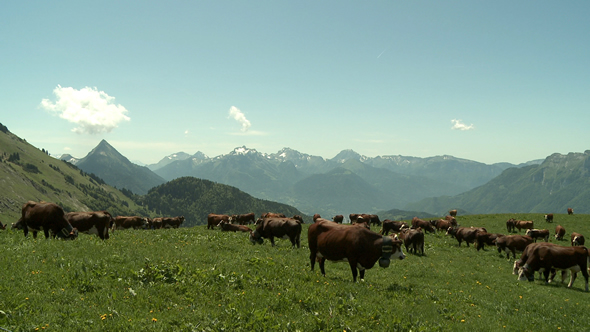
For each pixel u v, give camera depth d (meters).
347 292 13.32
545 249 22.39
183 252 18.98
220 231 39.94
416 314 11.84
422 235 32.50
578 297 19.12
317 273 16.59
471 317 12.68
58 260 13.49
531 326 12.57
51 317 8.62
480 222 62.53
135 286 11.49
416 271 22.61
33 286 10.45
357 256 15.25
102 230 23.00
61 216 19.75
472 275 23.36
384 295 13.84
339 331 9.36
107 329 8.39
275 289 12.67
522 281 22.91
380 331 9.93
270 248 25.42
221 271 13.91
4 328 7.73
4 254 13.72
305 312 10.66
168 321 9.05
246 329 9.05
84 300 9.98
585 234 49.91
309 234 17.55
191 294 11.24
